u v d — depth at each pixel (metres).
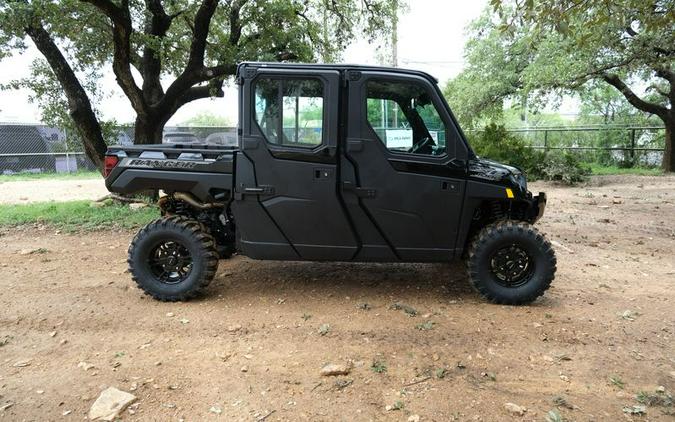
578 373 3.51
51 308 4.64
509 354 3.76
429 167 4.50
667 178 15.76
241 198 4.64
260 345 3.91
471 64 20.72
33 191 13.82
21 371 3.51
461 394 3.24
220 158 4.73
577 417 3.00
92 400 3.15
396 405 3.09
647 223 8.87
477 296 4.99
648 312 4.60
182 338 4.04
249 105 4.52
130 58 9.88
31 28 8.79
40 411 3.04
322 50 11.92
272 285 5.32
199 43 9.55
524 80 16.95
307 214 4.59
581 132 22.66
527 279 4.71
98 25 9.63
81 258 6.43
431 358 3.70
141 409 3.06
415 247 4.66
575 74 15.08
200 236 4.73
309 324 4.29
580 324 4.30
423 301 4.85
